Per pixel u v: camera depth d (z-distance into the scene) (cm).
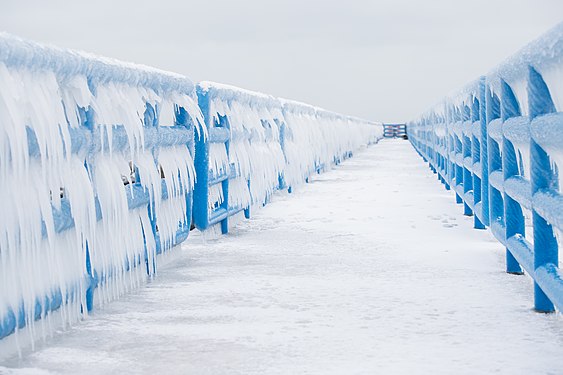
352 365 270
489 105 525
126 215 394
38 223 293
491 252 556
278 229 719
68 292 332
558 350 287
